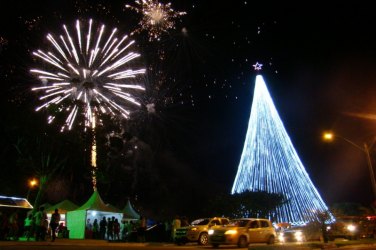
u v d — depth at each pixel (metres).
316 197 55.25
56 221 25.30
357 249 24.31
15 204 30.98
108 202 50.59
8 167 35.53
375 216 40.53
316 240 30.62
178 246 27.34
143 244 28.05
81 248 22.03
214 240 26.44
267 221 28.50
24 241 24.80
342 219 37.38
